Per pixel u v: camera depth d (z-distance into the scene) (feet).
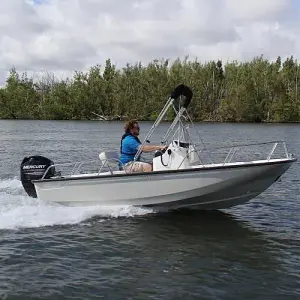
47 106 307.37
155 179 29.78
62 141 113.60
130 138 32.04
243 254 24.36
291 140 120.67
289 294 19.52
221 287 20.17
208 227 29.09
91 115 304.09
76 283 20.42
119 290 19.76
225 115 266.36
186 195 29.91
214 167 28.78
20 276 21.08
